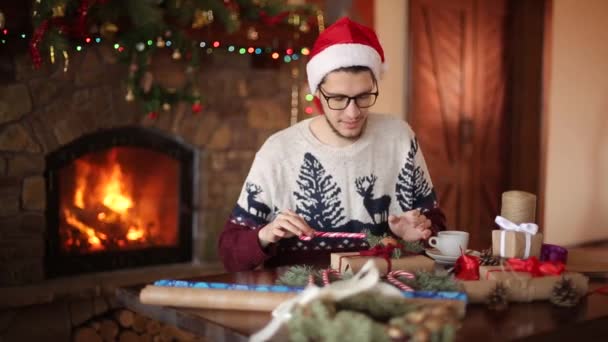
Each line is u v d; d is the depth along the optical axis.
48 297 2.93
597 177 5.46
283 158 1.81
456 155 4.60
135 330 3.18
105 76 3.13
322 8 3.74
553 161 5.10
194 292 1.21
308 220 1.82
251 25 3.17
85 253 3.20
